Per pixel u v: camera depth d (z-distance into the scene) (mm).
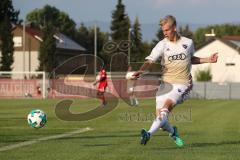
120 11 122938
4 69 99438
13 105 44719
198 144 15664
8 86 64750
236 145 15375
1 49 100000
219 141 16688
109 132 20109
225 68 99062
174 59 13289
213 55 13492
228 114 34562
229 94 75000
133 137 17859
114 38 122750
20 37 118500
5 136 17906
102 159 11977
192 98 75125
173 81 13391
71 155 12711
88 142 16016
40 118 16984
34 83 64375
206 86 75625
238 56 98625
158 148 14359
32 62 117250
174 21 13164
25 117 29281
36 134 18875
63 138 17375
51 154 12906
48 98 62094
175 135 14117
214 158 12234
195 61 13641
